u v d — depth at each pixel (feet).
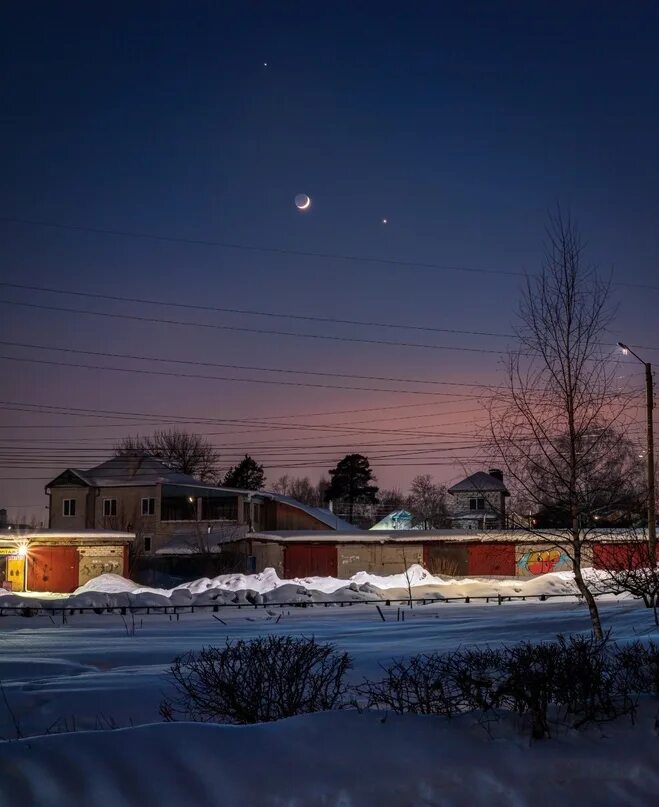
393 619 89.81
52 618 100.42
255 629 80.02
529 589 127.44
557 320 51.98
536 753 21.27
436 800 19.40
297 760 20.01
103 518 226.58
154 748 19.60
